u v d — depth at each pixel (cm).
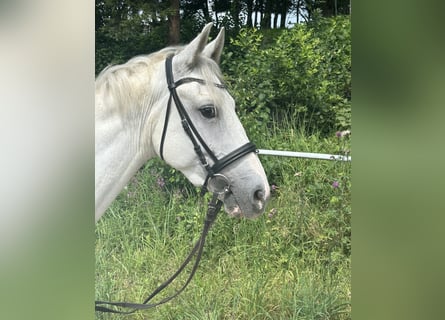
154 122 175
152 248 229
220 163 170
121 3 223
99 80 179
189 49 171
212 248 219
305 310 203
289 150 208
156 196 229
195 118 171
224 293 216
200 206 221
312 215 205
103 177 178
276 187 210
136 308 213
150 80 176
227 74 213
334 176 201
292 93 207
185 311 220
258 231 213
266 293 210
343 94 200
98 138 177
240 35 212
